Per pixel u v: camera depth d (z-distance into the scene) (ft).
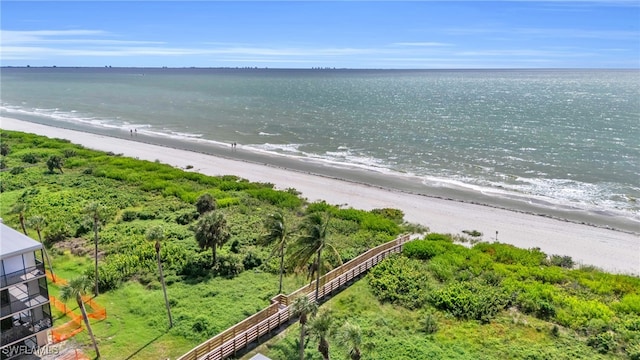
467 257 159.43
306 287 130.72
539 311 126.52
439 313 126.11
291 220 192.85
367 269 150.41
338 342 98.32
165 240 167.02
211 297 131.54
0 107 597.11
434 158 305.12
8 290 97.71
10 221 183.01
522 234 185.88
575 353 107.76
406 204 219.41
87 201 210.38
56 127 431.02
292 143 359.87
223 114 523.70
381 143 352.90
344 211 202.49
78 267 148.25
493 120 456.86
